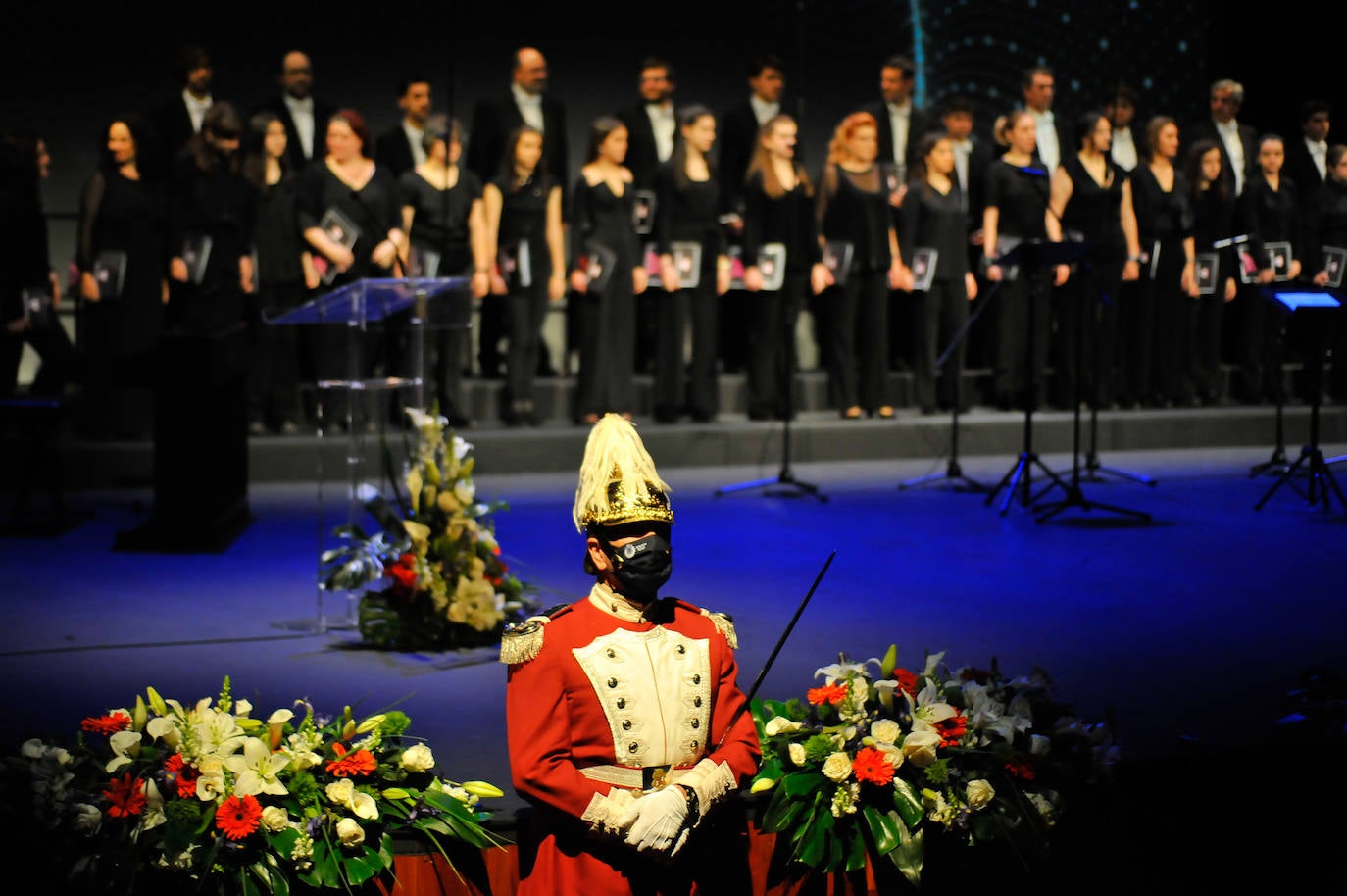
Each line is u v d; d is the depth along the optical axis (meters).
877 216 18.23
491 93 19.58
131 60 18.33
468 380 18.06
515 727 5.33
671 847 5.17
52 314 16.67
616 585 5.47
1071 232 19.08
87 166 18.28
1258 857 7.29
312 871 5.65
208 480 12.81
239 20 18.62
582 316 17.53
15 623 10.21
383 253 15.99
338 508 14.86
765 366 18.30
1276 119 21.78
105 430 16.62
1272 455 19.03
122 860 5.52
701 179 17.69
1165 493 16.20
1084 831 6.66
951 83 21.22
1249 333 20.34
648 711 5.37
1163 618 10.66
